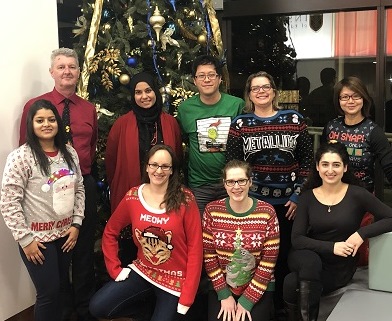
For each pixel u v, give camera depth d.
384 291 2.55
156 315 2.53
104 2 3.29
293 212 2.83
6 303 2.99
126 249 3.19
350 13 3.87
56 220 2.55
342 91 2.88
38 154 2.47
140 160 2.94
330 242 2.51
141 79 2.90
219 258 2.59
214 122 2.95
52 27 3.34
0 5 2.88
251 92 2.81
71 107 2.88
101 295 2.62
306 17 4.01
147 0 3.17
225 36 4.20
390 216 2.51
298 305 2.41
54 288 2.58
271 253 2.53
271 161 2.78
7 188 2.43
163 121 2.97
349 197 2.58
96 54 3.23
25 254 2.50
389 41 3.75
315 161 2.65
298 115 2.81
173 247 2.55
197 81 2.92
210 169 2.98
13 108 3.00
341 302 2.42
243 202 2.55
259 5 4.00
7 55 2.94
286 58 4.12
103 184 3.32
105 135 3.26
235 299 2.62
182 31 3.35
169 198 2.55
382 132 2.85
